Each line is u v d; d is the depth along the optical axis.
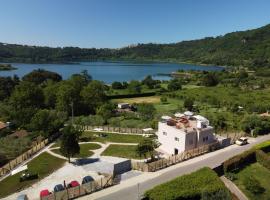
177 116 77.56
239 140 64.31
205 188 37.22
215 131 75.19
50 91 113.50
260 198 40.56
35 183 45.72
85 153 59.16
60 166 52.62
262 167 51.09
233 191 42.25
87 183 41.31
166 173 47.56
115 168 48.44
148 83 182.25
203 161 52.75
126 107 112.62
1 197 41.19
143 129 76.44
